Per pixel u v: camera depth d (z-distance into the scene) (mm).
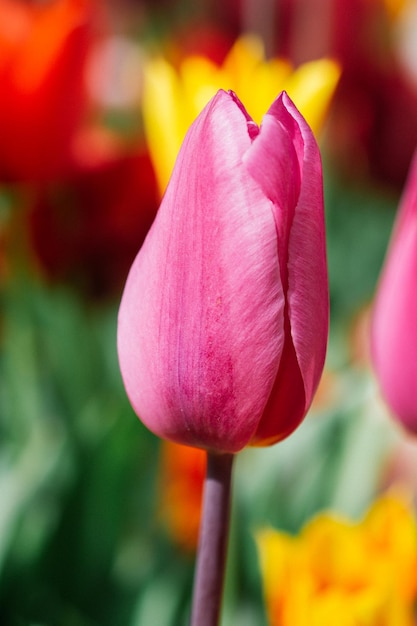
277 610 372
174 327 284
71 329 553
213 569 300
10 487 469
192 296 281
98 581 482
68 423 489
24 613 454
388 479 528
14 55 512
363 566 371
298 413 291
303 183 277
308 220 277
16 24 516
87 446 476
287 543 377
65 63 517
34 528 469
